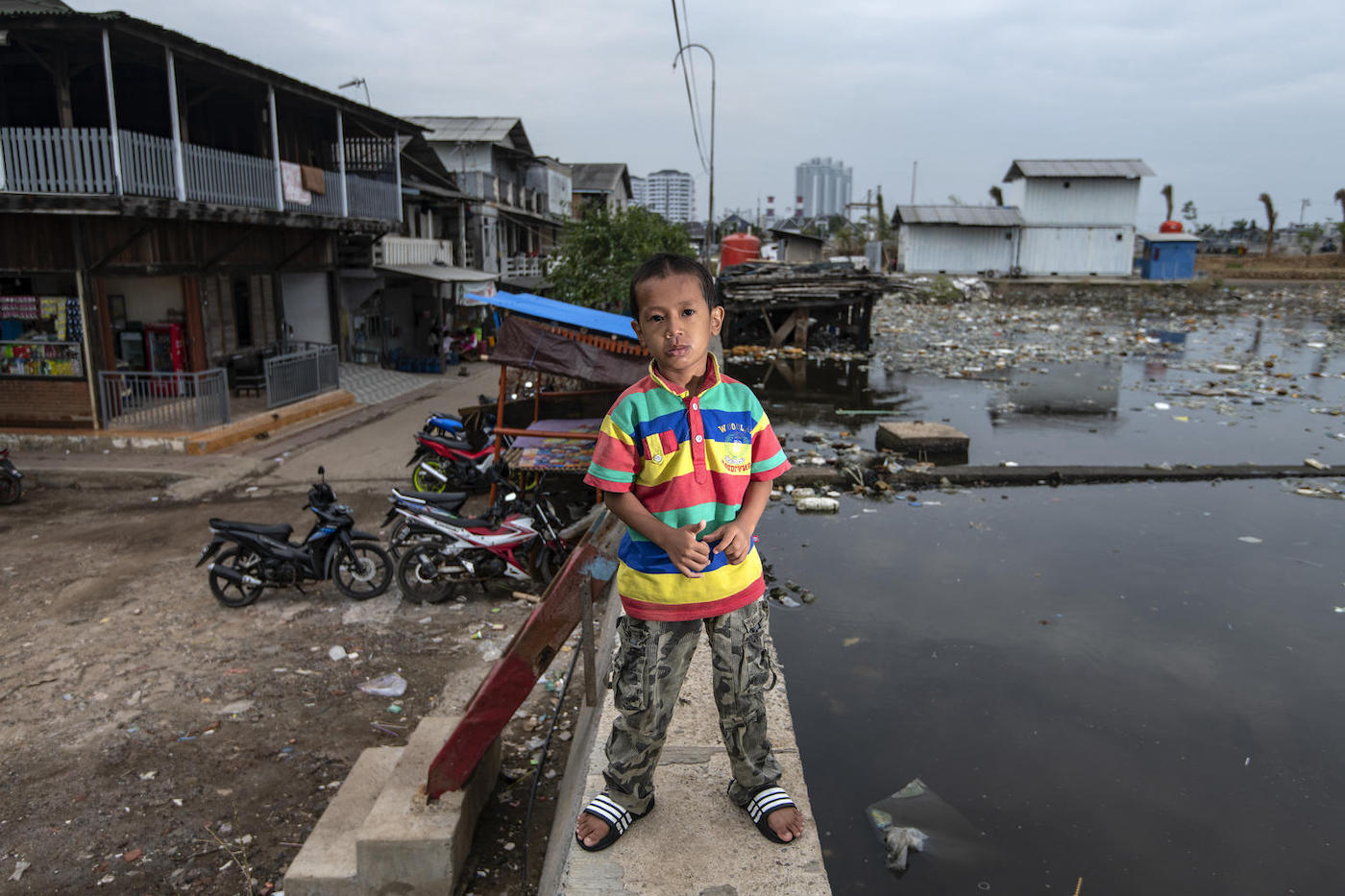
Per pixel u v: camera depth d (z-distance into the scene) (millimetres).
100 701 5195
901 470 10102
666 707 2189
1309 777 4234
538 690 5078
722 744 2818
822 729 4613
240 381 15148
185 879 3666
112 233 11836
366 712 5074
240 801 4207
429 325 25406
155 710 5086
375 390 17734
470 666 5676
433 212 28719
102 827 4004
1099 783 4160
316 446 12445
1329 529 8117
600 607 6133
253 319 16391
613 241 19516
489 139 29938
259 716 5008
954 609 6262
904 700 4934
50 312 11883
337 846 3389
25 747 4684
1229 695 5020
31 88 14109
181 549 8141
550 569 6879
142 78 14195
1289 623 6012
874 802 3980
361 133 19391
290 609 6652
